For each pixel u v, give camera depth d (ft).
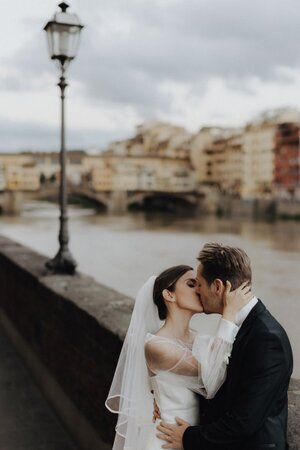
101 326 11.64
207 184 376.48
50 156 386.73
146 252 110.22
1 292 26.30
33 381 18.89
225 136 374.22
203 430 5.81
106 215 287.89
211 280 6.00
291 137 289.53
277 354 5.39
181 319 6.56
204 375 5.91
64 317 14.74
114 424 11.22
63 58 20.07
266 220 253.03
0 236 36.96
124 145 459.32
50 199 435.53
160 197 339.57
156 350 6.27
